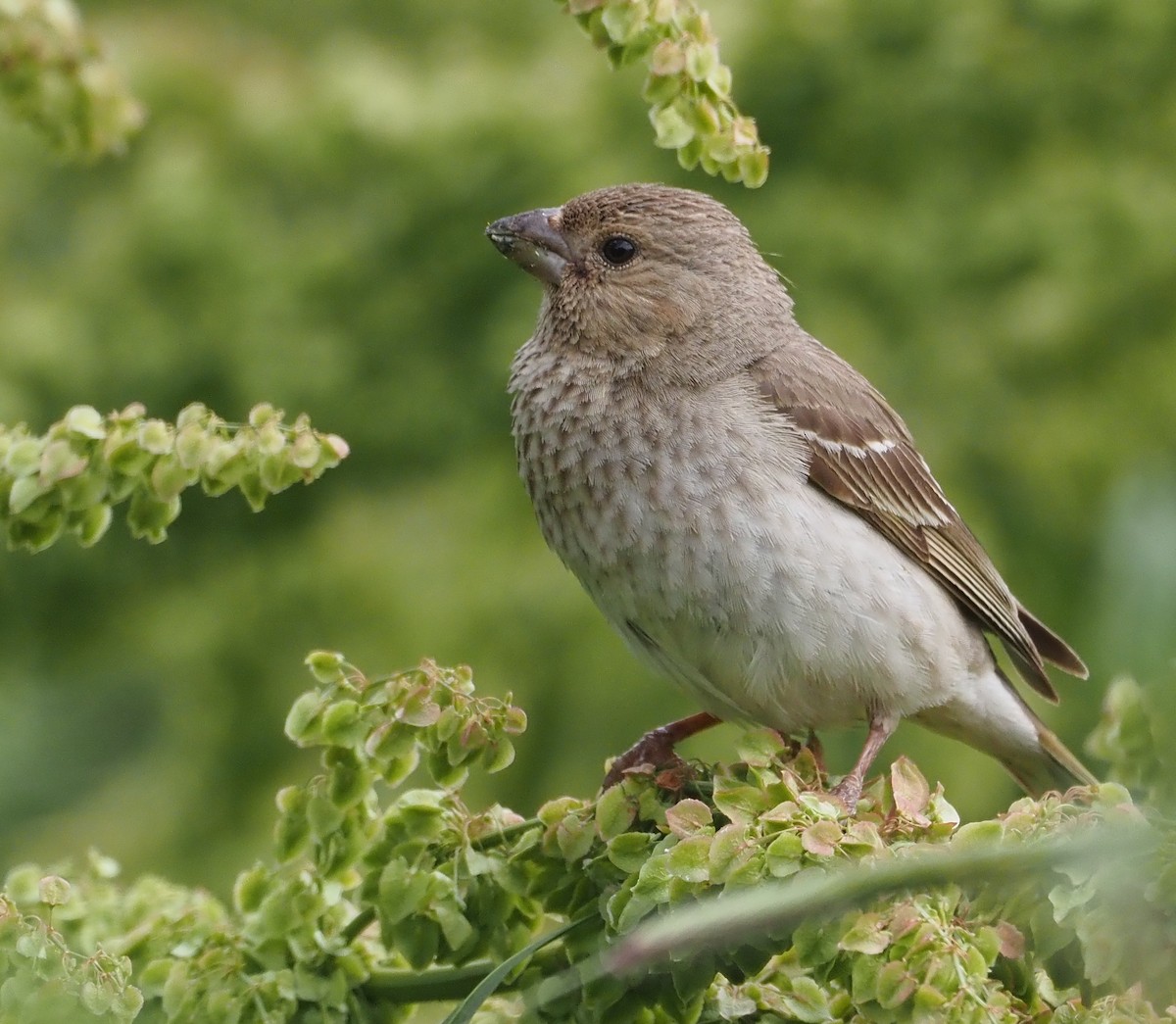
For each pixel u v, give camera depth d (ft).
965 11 49.57
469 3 52.24
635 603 22.00
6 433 16.20
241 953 17.19
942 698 22.99
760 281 23.86
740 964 15.10
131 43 49.96
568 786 43.47
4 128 49.70
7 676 48.65
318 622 47.19
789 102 49.78
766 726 22.68
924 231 48.37
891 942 13.88
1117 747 14.58
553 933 15.53
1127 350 48.29
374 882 16.99
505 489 47.34
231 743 46.93
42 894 16.48
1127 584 10.67
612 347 22.80
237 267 48.44
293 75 50.11
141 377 48.49
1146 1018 13.87
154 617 49.08
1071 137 49.85
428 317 49.26
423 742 16.56
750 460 21.85
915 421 46.78
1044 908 14.30
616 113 48.37
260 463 15.81
